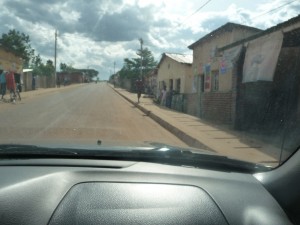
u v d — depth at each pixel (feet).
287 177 7.11
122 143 9.04
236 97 43.06
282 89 37.22
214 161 7.59
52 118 48.80
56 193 5.74
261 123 39.75
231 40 59.31
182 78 91.35
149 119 58.39
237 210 6.05
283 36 34.37
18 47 165.07
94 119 50.67
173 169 7.00
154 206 5.74
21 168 6.47
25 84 133.08
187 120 53.72
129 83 202.28
